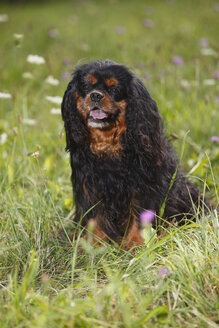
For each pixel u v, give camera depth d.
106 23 16.70
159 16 18.05
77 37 14.19
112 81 4.38
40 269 3.91
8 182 5.25
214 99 7.77
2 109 7.69
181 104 7.75
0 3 22.47
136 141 4.36
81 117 4.54
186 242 3.97
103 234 4.63
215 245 3.70
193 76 9.17
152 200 4.46
